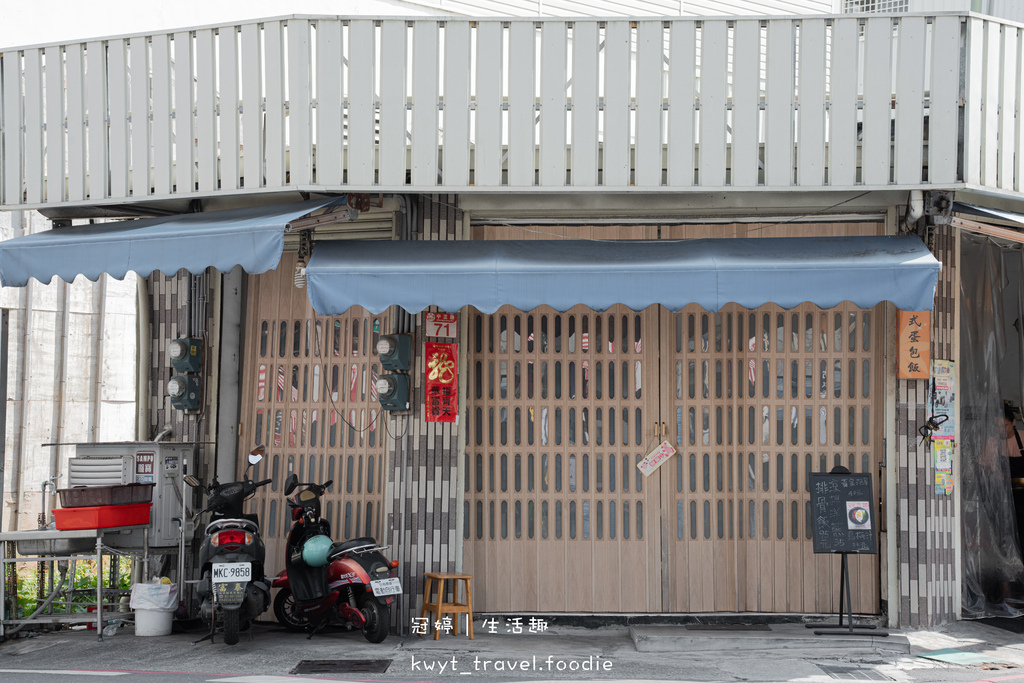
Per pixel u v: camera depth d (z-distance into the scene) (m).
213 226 7.63
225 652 7.57
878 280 7.16
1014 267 10.05
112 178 8.43
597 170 7.82
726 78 7.77
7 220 12.14
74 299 12.78
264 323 9.34
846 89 7.70
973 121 7.61
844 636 7.85
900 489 8.26
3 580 8.19
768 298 7.22
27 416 12.29
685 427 8.68
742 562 8.55
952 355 8.60
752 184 7.73
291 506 8.14
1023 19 10.66
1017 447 10.21
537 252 7.82
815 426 8.59
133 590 8.30
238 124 8.13
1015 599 9.26
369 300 7.41
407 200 8.42
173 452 8.75
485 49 7.87
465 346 8.56
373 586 7.57
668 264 7.33
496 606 8.57
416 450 8.41
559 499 8.66
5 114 8.77
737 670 7.04
